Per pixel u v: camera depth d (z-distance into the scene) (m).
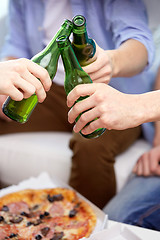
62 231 0.92
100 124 0.84
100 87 0.84
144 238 0.89
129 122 0.85
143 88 1.62
